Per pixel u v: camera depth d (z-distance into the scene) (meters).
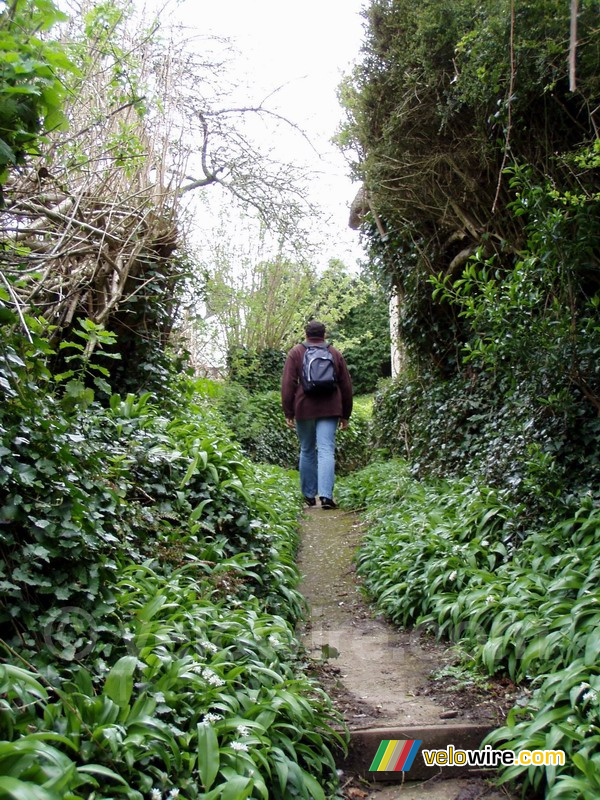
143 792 1.96
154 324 6.11
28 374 2.90
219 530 4.17
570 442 4.41
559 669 3.04
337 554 6.05
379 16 6.44
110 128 4.72
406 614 4.26
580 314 4.82
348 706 3.16
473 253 6.75
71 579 2.48
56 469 2.59
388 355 24.20
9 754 1.68
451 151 6.09
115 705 2.14
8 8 2.64
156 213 5.43
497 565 4.26
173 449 4.50
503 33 4.73
